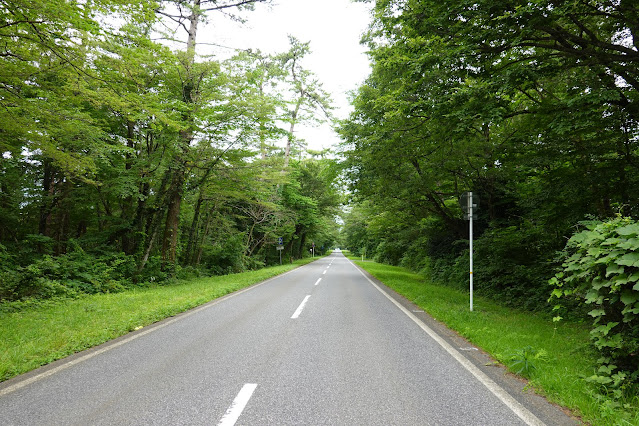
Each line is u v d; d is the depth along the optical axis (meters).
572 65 7.08
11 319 6.70
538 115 8.53
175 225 15.75
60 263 11.55
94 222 18.38
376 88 13.62
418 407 3.20
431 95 8.55
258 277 17.09
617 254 3.47
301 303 9.33
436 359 4.68
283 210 27.06
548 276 10.16
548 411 3.19
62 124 8.30
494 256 12.53
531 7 6.20
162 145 13.06
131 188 12.89
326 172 17.88
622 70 7.20
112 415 2.97
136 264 14.34
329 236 63.94
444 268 17.70
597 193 8.52
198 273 17.84
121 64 7.54
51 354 4.62
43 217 16.12
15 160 13.52
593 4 6.68
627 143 8.09
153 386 3.62
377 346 5.23
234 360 4.49
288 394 3.44
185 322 6.89
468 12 7.00
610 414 3.00
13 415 2.96
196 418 2.93
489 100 7.39
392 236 28.44
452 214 17.56
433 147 11.65
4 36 6.04
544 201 9.59
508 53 8.47
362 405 3.22
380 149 12.15
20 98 7.14
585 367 4.26
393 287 13.63
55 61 6.83
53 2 5.26
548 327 7.03
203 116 12.19
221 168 15.25
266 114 13.54
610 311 3.94
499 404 3.30
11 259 11.98
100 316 7.08
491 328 6.39
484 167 12.82
